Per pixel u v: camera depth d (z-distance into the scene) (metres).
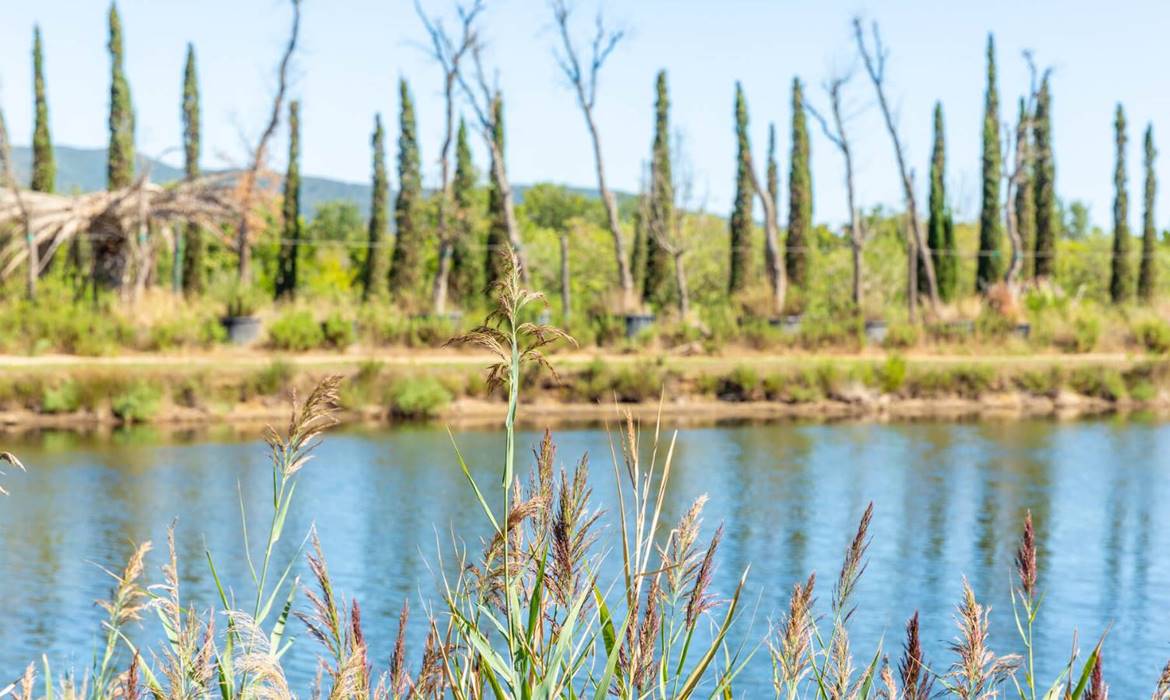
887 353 38.12
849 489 19.30
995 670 3.75
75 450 22.53
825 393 33.16
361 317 34.66
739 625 11.01
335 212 84.69
